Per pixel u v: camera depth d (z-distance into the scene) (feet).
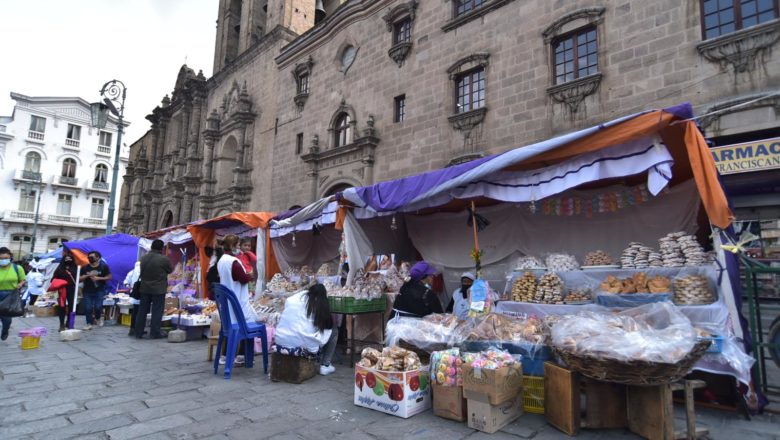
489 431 11.60
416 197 21.15
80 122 161.79
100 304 33.96
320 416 13.07
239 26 95.81
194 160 92.32
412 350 16.16
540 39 36.70
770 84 25.20
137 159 129.39
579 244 21.72
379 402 13.52
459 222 26.45
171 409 13.62
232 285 18.63
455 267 26.27
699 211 17.85
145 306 28.22
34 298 50.75
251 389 16.03
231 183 79.82
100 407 13.76
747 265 14.55
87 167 162.81
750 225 26.32
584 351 11.18
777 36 25.16
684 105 14.07
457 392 12.67
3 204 143.33
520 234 23.75
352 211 26.61
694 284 14.90
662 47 29.81
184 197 91.09
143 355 22.39
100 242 45.42
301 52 64.85
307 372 17.42
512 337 14.44
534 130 36.01
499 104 38.78
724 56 26.96
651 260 17.42
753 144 24.84
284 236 37.60
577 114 33.65
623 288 16.69
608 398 11.92
